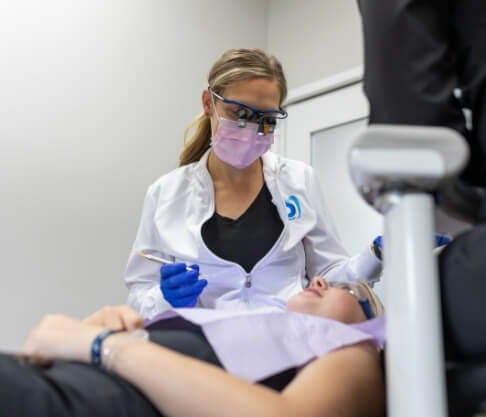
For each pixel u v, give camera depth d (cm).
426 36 86
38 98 254
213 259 176
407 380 66
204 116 201
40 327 102
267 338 104
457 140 68
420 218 69
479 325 75
